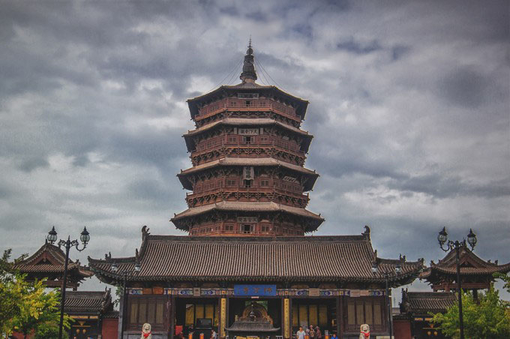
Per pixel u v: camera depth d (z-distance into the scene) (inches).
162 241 2415.1
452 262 2393.0
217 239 2415.1
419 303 2199.8
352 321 2151.8
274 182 2849.4
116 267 2101.4
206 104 3110.2
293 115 3095.5
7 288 1406.3
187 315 2409.0
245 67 3309.5
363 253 2315.5
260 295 2183.8
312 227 3075.8
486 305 1802.4
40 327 1732.3
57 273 2336.4
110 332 2215.8
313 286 2191.2
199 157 2997.0
